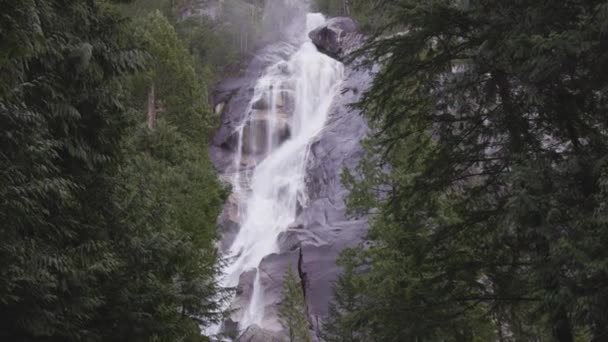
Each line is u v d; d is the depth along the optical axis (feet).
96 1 37.29
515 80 28.37
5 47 16.89
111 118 35.83
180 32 176.65
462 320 31.17
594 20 22.97
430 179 32.94
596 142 26.08
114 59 34.96
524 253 30.17
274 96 164.45
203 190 96.12
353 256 55.52
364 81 151.43
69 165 34.55
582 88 25.38
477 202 32.30
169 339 41.88
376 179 53.67
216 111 166.50
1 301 27.09
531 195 23.85
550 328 27.94
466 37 30.58
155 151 93.25
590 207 23.47
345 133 135.33
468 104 31.81
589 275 22.25
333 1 204.03
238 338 94.43
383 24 33.73
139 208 44.42
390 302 31.55
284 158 146.72
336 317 62.85
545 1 25.40
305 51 185.98
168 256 43.91
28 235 30.12
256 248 126.00
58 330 30.91
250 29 196.34
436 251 33.14
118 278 36.88
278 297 102.73
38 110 30.60
